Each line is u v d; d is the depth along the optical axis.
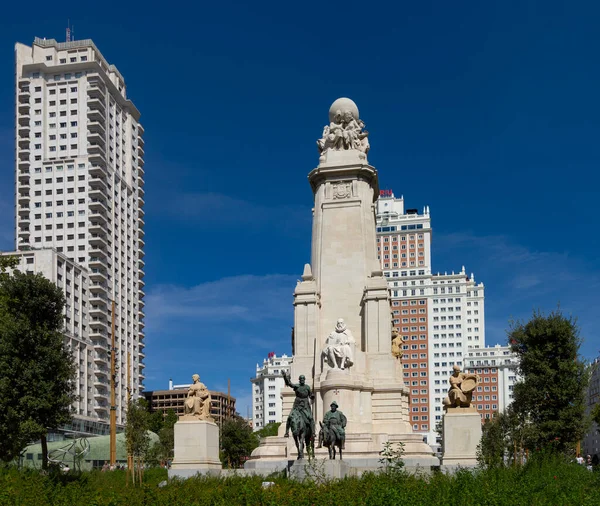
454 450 45.47
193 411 48.59
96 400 124.44
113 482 38.81
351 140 59.53
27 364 46.00
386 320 54.38
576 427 53.25
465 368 187.88
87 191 139.25
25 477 34.03
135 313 152.00
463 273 192.75
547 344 54.81
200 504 26.50
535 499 24.95
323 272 57.12
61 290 50.66
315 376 53.22
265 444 51.84
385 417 52.31
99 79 144.38
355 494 25.92
